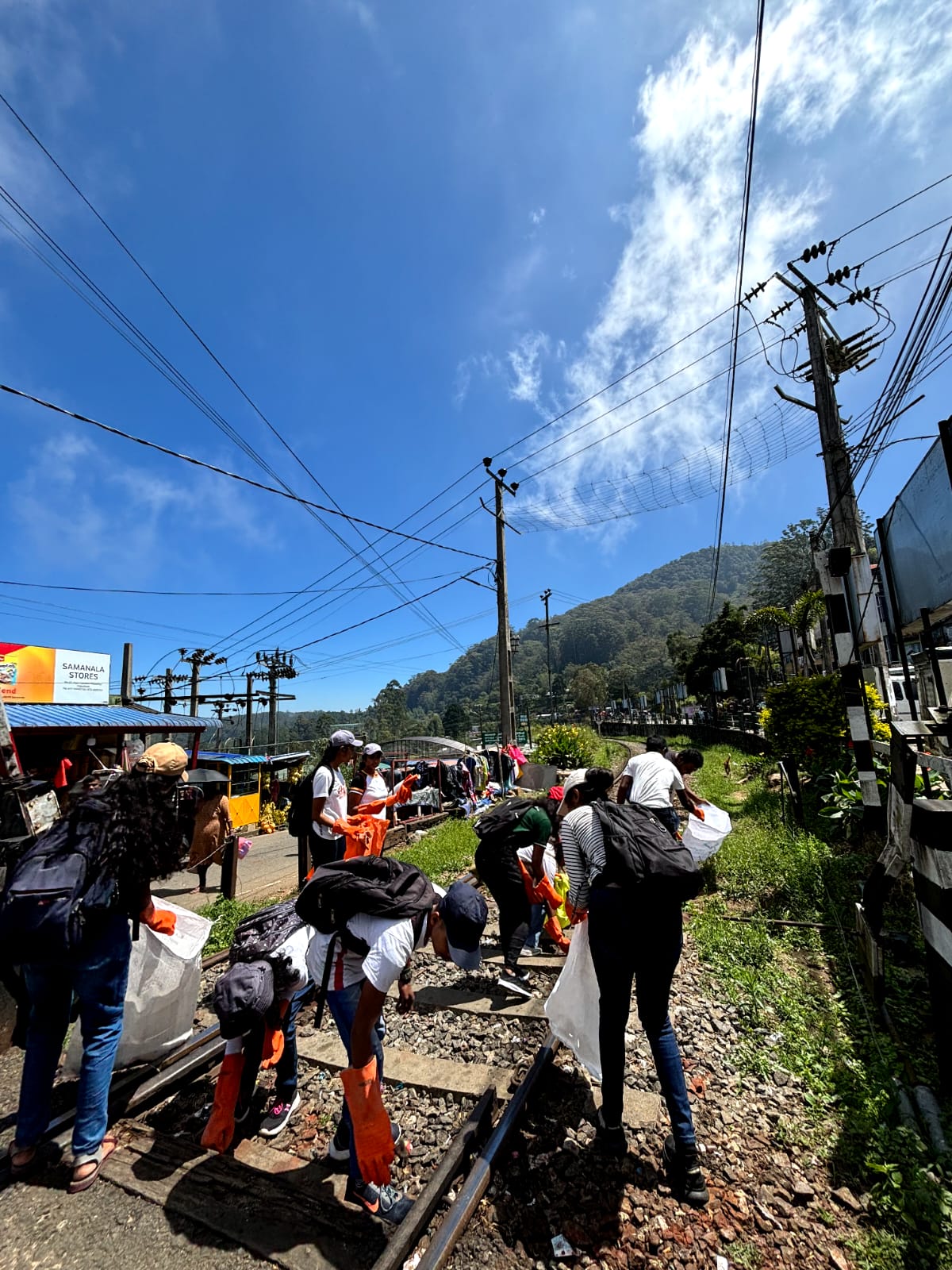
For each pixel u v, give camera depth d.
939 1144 2.47
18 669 13.78
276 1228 2.28
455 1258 2.13
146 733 12.98
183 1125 2.97
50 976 2.66
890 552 5.71
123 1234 2.30
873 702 8.09
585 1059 2.95
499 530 18.06
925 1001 3.64
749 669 29.75
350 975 2.37
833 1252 2.11
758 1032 3.49
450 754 20.14
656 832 2.73
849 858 5.84
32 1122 2.63
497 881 4.25
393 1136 2.72
